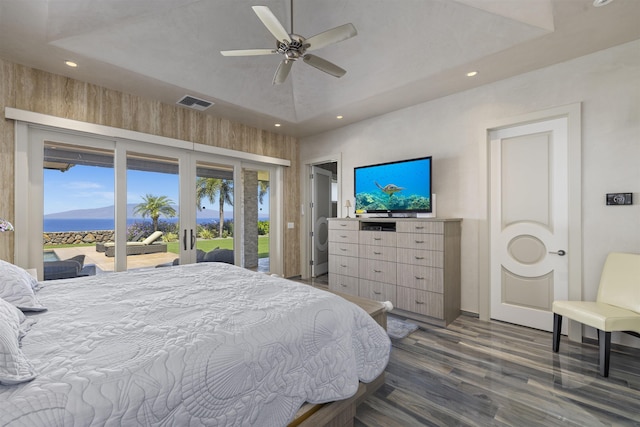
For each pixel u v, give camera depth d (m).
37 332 1.08
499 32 2.36
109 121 3.17
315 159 5.05
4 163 2.59
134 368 0.85
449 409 1.70
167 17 2.50
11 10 2.02
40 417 0.68
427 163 3.43
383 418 1.63
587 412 1.66
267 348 1.11
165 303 1.44
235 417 0.97
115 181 3.27
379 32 2.78
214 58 3.05
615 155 2.44
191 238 3.88
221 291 1.69
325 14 2.75
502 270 3.10
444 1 2.30
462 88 3.24
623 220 2.40
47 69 2.77
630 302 2.14
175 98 3.46
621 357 2.28
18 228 2.64
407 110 3.81
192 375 0.90
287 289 1.75
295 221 5.28
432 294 3.05
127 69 2.78
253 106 3.80
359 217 4.11
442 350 2.45
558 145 2.77
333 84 3.56
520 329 2.89
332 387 1.30
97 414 0.73
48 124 2.76
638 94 2.35
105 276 2.06
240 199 4.44
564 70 2.67
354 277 3.83
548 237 2.81
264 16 1.67
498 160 3.13
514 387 1.91
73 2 2.09
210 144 4.05
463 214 3.32
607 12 2.02
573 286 2.62
